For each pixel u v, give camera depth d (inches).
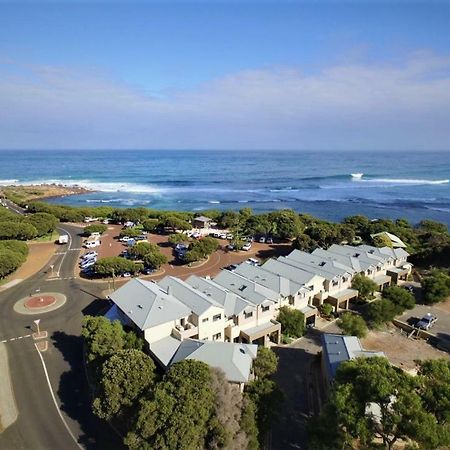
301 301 2277.3
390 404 1151.6
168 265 3339.1
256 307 2000.5
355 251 2933.1
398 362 1872.5
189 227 4463.6
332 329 2215.8
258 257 3646.7
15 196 7175.2
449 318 2320.4
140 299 1925.4
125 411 1325.0
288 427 1462.8
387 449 1176.2
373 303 2220.7
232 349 1573.6
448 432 1005.2
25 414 1503.4
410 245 3666.3
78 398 1599.4
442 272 2925.7
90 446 1346.0
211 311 1844.2
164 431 1133.1
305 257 2780.5
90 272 2999.5
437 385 1116.5
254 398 1352.1
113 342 1660.9
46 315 2338.8
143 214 4965.6
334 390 1228.5
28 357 1891.0
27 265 3257.9
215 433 1149.1
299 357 1935.3
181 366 1352.1
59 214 5083.7
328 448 1143.0
